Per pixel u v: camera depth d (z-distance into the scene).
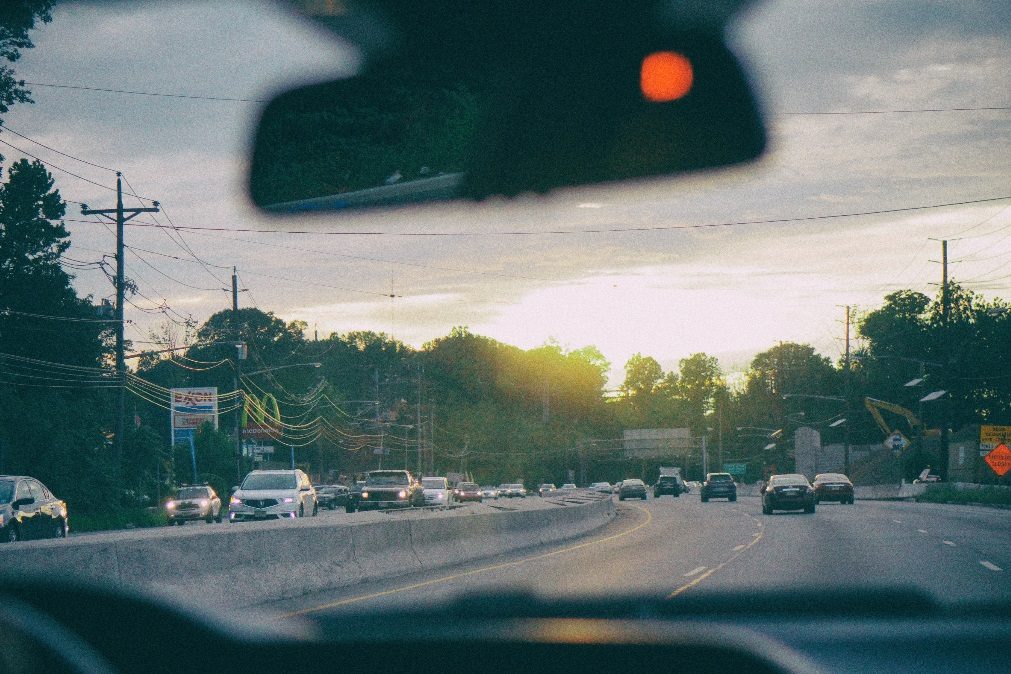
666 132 4.66
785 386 170.00
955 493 58.38
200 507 46.69
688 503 66.25
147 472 59.66
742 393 184.88
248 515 35.53
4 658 2.07
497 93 4.64
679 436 125.88
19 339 57.59
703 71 4.61
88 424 53.78
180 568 13.02
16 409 49.94
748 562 19.69
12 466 48.75
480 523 22.84
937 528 30.62
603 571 18.25
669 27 4.56
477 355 158.75
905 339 117.19
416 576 18.23
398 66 4.62
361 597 14.97
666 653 2.16
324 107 4.78
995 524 32.78
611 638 2.19
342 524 16.98
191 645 2.36
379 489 48.50
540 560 21.53
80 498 49.88
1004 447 57.12
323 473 132.00
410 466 135.12
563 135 4.66
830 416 136.62
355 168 4.84
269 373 119.19
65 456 50.19
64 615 2.36
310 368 131.88
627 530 33.56
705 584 15.38
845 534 28.14
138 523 48.72
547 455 147.38
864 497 79.62
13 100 45.09
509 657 2.26
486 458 143.75
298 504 36.25
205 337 127.44
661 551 23.20
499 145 4.67
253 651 2.38
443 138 4.66
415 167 4.75
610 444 158.25
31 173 58.25
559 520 29.92
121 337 49.72
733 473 147.50
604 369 173.62
